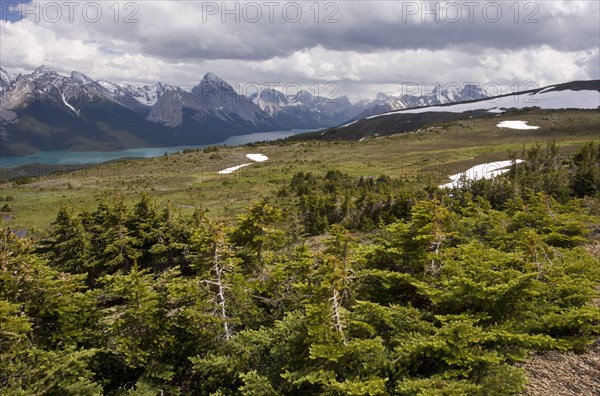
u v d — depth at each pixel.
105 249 29.12
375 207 46.34
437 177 91.81
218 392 11.70
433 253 14.16
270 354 11.79
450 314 11.77
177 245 29.97
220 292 14.26
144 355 13.45
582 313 11.12
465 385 8.79
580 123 154.00
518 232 19.73
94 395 10.77
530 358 10.87
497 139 145.62
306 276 14.84
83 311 14.38
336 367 10.41
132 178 120.12
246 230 17.22
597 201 30.94
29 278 13.43
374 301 14.09
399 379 9.82
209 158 152.75
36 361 11.31
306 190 79.75
